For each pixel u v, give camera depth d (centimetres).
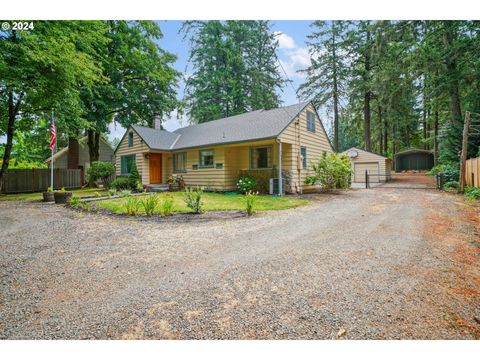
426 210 720
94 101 1605
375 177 2123
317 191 1362
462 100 1612
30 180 1622
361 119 3056
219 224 603
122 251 411
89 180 1855
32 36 888
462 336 199
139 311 235
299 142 1298
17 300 258
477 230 500
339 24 2536
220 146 1309
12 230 554
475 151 1324
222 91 2642
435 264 334
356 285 278
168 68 1922
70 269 339
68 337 203
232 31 2694
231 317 224
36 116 1389
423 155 3059
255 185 1275
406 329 206
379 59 1831
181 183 1479
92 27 1214
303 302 246
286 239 461
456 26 1362
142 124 2056
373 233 489
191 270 329
